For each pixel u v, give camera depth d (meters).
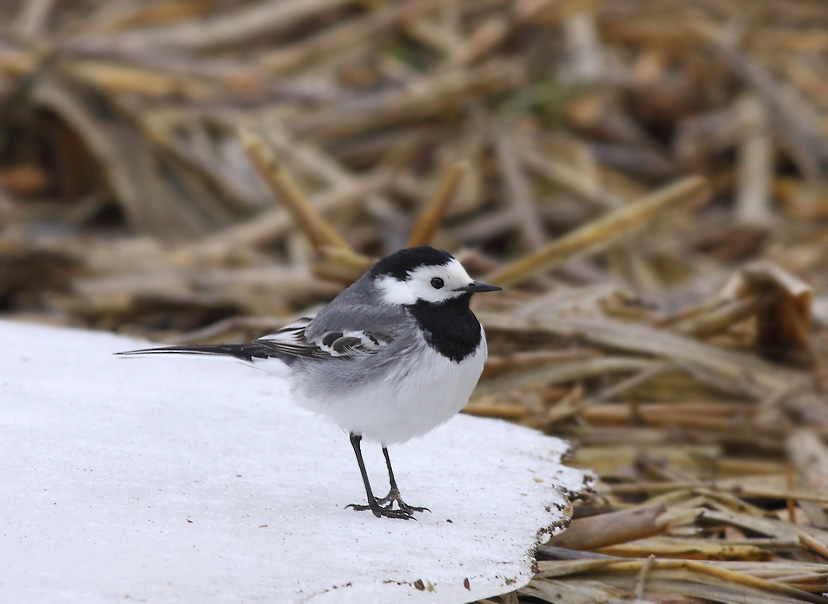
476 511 7.79
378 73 18.97
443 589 6.50
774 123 18.55
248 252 15.53
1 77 17.50
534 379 11.44
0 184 17.27
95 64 17.77
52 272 15.09
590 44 19.09
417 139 18.12
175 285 14.44
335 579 6.44
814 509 9.13
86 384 9.50
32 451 7.84
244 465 8.21
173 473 7.85
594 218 17.16
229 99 18.11
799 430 11.13
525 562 6.95
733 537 8.62
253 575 6.38
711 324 12.28
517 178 17.17
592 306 12.50
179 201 17.05
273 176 13.01
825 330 13.35
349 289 8.73
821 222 17.33
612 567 7.47
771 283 12.18
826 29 20.38
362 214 16.73
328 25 20.09
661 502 9.35
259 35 19.36
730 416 11.46
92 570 6.25
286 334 8.66
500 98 18.59
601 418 11.21
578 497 8.28
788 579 7.49
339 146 18.05
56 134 17.61
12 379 9.37
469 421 9.82
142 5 19.77
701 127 18.61
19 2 19.73
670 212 14.36
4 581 6.01
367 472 8.45
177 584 6.16
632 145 18.52
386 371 8.15
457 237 16.59
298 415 9.42
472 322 8.37
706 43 19.77
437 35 19.41
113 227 17.16
